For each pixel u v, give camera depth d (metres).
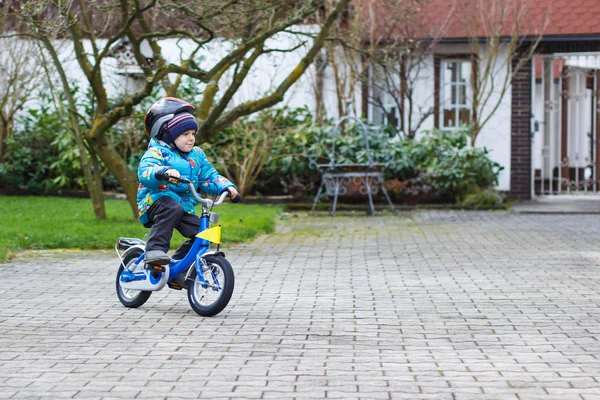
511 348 6.43
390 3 17.34
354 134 19.12
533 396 5.17
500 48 20.06
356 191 17.39
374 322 7.36
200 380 5.55
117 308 8.02
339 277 9.77
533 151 20.52
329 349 6.40
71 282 9.39
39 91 20.16
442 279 9.59
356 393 5.25
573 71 21.30
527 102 20.06
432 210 18.22
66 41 19.80
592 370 5.79
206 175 7.87
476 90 19.78
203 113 14.06
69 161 19.44
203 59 19.06
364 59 19.97
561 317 7.55
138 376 5.66
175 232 12.84
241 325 7.25
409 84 20.23
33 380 5.57
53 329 7.11
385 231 14.46
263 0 12.29
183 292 8.87
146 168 7.41
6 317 7.59
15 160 19.97
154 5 12.48
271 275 9.91
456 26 19.91
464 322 7.36
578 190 21.19
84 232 12.56
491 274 9.92
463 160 18.56
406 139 19.45
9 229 12.72
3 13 14.40
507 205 18.77
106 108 13.69
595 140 21.44
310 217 17.05
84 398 5.16
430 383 5.47
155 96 19.20
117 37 12.77
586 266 10.48
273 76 20.17
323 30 13.28
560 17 19.50
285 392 5.27
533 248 12.16
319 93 20.22
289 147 18.98
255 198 19.05
